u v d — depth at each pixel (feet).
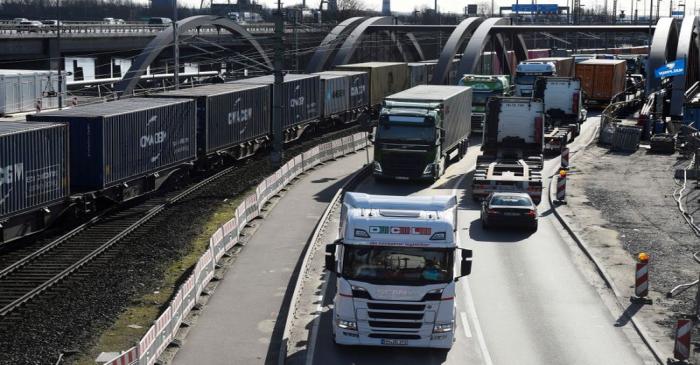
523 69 249.14
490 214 117.29
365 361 70.13
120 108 132.87
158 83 349.00
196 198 144.97
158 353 69.51
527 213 116.88
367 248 68.64
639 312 84.28
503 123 159.12
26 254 106.01
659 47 260.01
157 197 144.87
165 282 94.84
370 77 255.91
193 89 173.58
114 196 127.54
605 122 216.74
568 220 126.72
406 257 68.64
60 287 92.43
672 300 88.33
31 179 106.22
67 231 118.52
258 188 130.93
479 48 286.25
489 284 92.79
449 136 168.76
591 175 166.50
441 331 69.00
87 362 69.56
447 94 170.81
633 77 340.18
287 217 128.36
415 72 297.94
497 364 69.77
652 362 71.05
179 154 147.64
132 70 270.87
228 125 168.25
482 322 80.02
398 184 156.76
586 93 274.57
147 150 135.23
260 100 185.26
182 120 147.95
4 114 240.12
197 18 300.20
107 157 122.93
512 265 100.99
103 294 88.69
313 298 87.30
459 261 102.01
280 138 171.32
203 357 70.69
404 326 68.80
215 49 410.52
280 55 168.76
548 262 102.94
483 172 142.00
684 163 180.86
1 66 330.95
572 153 194.08
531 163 154.40
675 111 223.30
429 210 71.20
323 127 232.53
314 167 177.47
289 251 107.76
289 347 73.20
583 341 75.66
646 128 215.51
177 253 107.86
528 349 73.31
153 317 82.07
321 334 76.43
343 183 158.40
